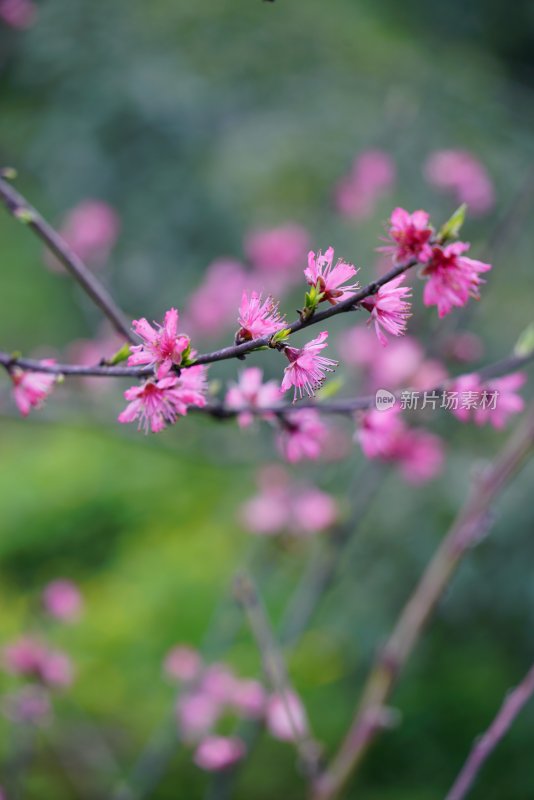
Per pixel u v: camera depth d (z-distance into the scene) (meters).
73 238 4.58
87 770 4.16
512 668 5.06
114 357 1.59
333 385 2.05
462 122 6.63
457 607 5.13
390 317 1.36
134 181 7.56
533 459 5.23
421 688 4.98
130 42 8.05
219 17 7.92
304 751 2.25
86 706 4.64
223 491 6.46
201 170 7.26
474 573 5.13
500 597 5.09
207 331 4.81
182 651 3.28
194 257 7.00
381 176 5.18
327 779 2.19
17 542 6.26
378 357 3.56
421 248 1.38
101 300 2.17
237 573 2.39
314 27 7.65
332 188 6.30
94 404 4.23
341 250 6.09
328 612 5.29
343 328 5.47
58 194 7.94
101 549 6.30
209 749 2.92
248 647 4.88
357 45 7.40
